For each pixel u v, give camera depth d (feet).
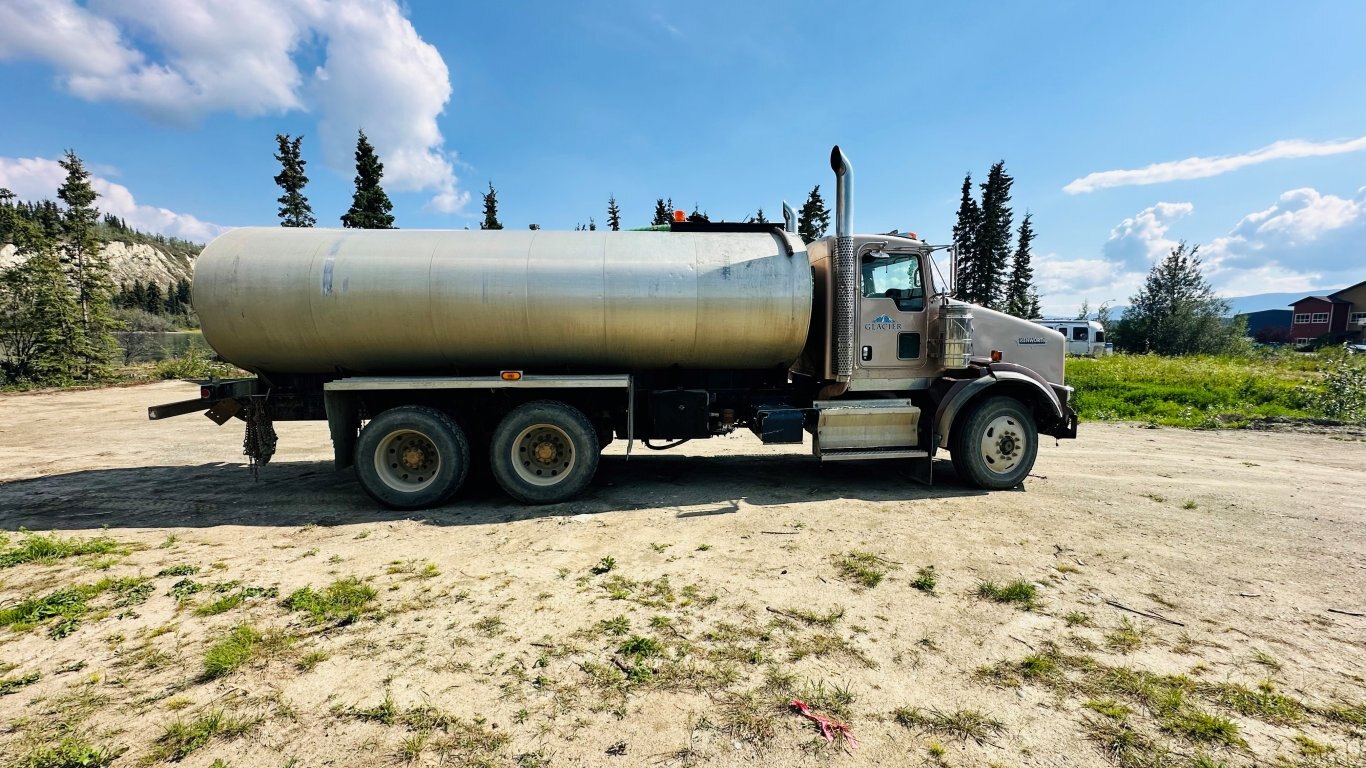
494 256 18.60
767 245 20.03
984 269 134.00
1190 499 19.74
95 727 7.98
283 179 82.89
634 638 10.39
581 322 18.76
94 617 11.06
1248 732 8.09
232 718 8.20
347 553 14.76
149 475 23.41
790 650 10.11
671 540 15.69
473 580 13.07
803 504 19.16
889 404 21.04
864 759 7.50
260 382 20.53
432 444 18.89
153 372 75.51
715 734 7.93
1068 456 27.22
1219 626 11.09
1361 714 8.49
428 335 18.62
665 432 20.71
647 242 19.54
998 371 20.92
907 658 9.90
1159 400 45.50
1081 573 13.52
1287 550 15.02
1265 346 127.34
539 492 19.15
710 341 19.58
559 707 8.50
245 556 14.53
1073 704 8.68
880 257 20.92
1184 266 112.68
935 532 16.29
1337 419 37.70
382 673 9.35
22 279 64.39
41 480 22.48
